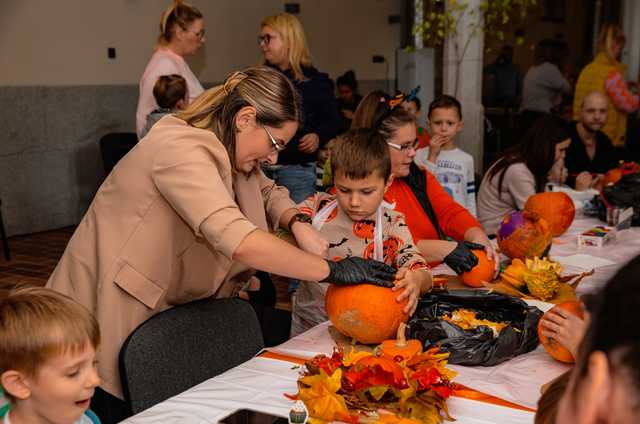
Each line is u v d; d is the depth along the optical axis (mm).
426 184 2492
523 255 2307
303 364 1534
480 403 1344
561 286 2020
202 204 1475
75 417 1283
